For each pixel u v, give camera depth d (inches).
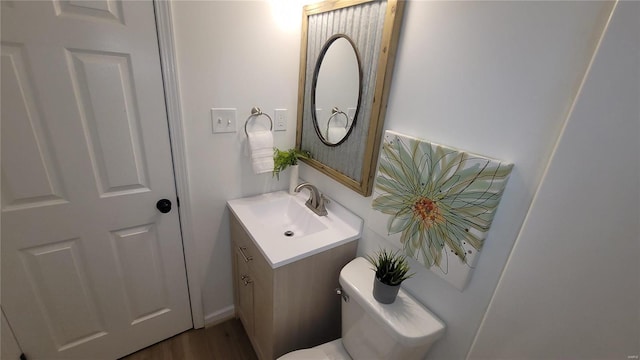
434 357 39.3
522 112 26.0
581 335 23.3
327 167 53.1
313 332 51.0
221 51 47.4
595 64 20.3
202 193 54.2
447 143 32.9
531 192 26.2
